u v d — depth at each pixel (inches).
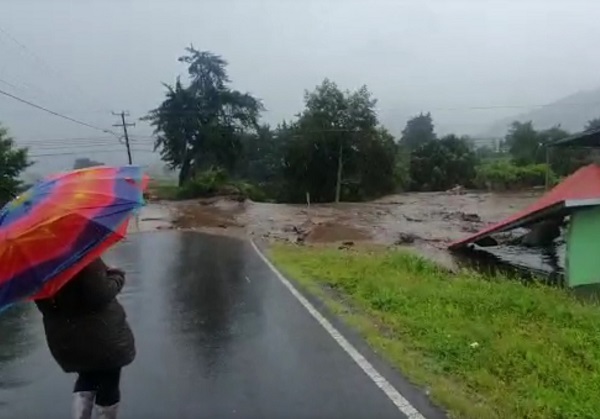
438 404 183.0
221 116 2404.0
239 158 2484.0
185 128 2377.0
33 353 265.9
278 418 178.4
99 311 147.0
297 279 442.3
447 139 2527.1
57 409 195.9
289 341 264.8
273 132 2652.6
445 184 2416.3
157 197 1956.2
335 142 2123.5
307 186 2175.2
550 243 612.7
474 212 1336.1
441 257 622.5
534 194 1963.6
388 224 1088.8
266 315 321.7
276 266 521.7
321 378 211.9
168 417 182.1
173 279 464.8
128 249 700.7
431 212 1360.7
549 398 184.4
